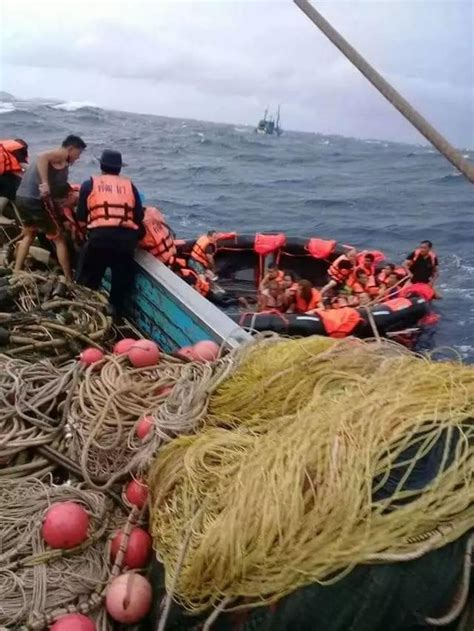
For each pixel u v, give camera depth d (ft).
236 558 6.86
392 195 101.24
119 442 10.35
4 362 12.22
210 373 10.46
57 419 11.24
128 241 18.78
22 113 284.61
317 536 6.64
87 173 89.35
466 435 7.04
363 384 8.61
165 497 8.30
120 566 8.66
